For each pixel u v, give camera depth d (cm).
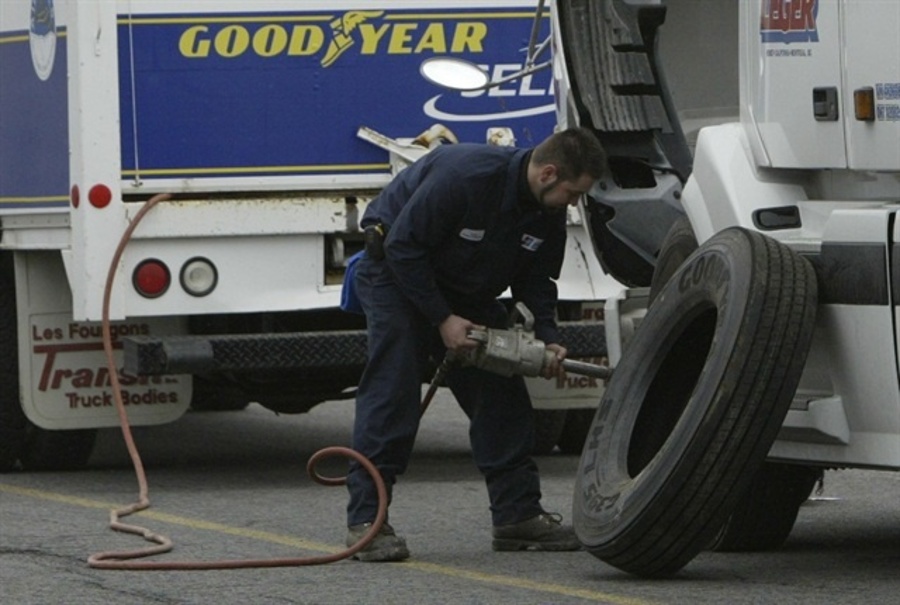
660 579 2114
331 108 2973
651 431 2198
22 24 3052
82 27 2862
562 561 2250
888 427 2014
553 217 2236
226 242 2922
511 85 3045
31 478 3081
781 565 2211
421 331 2259
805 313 1994
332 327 3036
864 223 1998
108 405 3030
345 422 3919
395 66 2995
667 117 2555
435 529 2517
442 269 2230
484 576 2150
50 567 2250
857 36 2050
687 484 1994
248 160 2939
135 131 2892
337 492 2892
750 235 2067
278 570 2206
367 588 2081
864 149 2052
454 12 3019
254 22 2938
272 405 3284
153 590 2094
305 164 2964
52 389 3016
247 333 3006
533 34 2619
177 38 2906
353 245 2998
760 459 1994
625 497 2059
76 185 2881
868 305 1997
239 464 3266
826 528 2512
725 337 1997
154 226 2891
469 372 2308
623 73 2527
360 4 2981
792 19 2138
